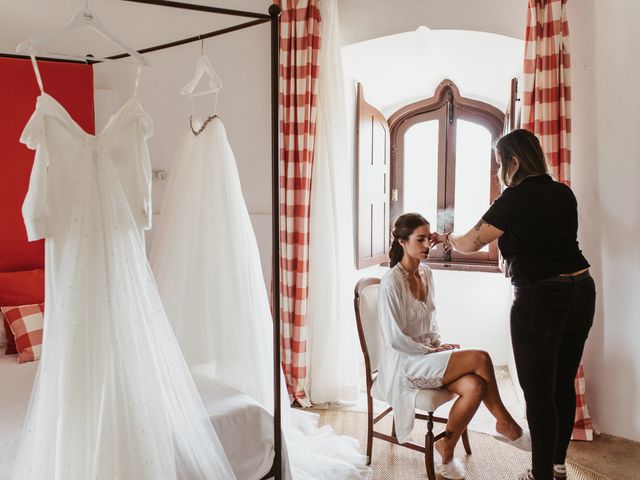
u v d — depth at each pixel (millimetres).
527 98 2904
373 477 2490
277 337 2055
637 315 2771
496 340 4051
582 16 2877
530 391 2203
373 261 4125
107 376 1615
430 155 4426
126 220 1762
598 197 2885
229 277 2348
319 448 2648
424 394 2367
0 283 2963
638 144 2707
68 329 1636
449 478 2438
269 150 3568
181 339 2375
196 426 1775
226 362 2348
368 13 3398
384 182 4312
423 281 2625
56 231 1732
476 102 4223
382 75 3963
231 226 2359
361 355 4156
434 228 4453
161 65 3566
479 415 3172
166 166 3619
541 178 2205
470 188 4316
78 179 1731
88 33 3459
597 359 2941
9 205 3174
